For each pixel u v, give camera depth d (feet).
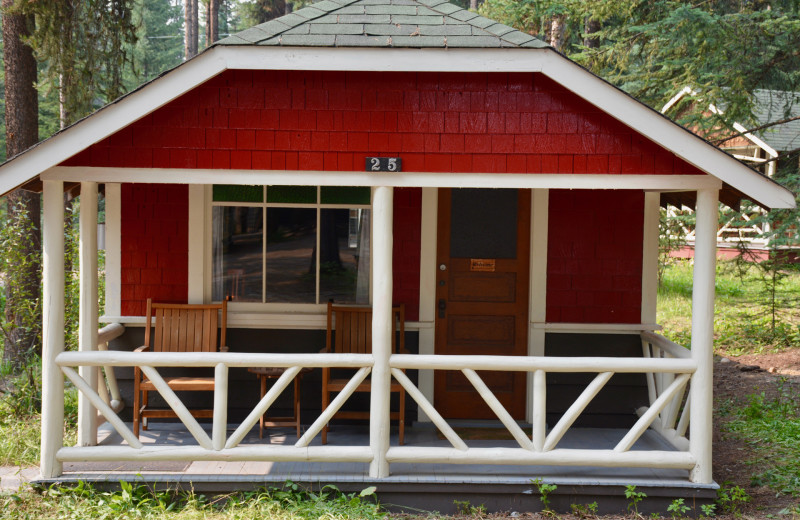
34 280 32.07
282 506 17.28
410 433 21.50
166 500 17.51
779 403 28.37
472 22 17.65
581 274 22.40
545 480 17.71
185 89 16.55
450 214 22.75
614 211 22.36
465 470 18.25
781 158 36.91
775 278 40.73
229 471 18.03
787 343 39.68
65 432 23.47
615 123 17.57
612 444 20.74
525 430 22.06
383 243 17.58
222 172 17.47
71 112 35.47
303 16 17.71
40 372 29.58
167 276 22.02
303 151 17.53
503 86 17.58
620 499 17.81
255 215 22.30
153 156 17.39
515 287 22.86
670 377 20.62
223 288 22.31
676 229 46.14
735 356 38.37
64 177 17.30
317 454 17.62
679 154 16.78
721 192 20.07
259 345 22.11
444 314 22.85
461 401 23.06
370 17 17.78
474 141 17.58
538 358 17.76
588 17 45.68
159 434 20.83
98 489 17.60
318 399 22.17
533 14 39.58
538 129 17.61
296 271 22.38
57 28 33.40
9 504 17.06
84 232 19.20
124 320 21.84
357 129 17.54
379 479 17.58
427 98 17.56
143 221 21.99
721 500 18.34
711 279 17.72
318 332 22.17
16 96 34.81
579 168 17.58
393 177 17.54
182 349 21.44
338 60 16.66
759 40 34.40
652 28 34.22
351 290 22.44
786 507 18.30
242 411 22.21
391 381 20.77
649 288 22.39
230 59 16.58
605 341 22.49
